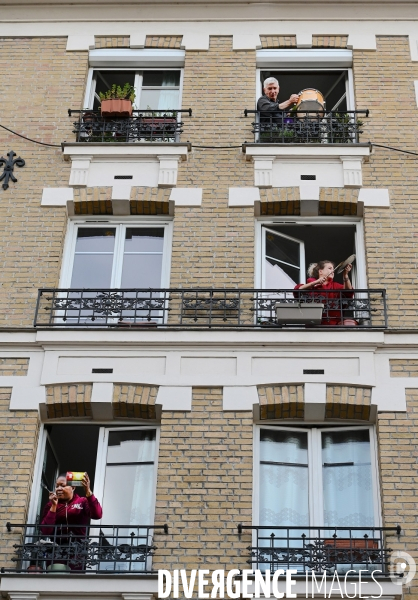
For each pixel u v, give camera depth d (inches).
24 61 649.0
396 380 519.2
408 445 500.1
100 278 577.9
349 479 510.9
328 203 585.3
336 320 546.0
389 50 647.8
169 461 497.7
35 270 564.7
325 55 647.8
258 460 512.4
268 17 658.8
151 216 593.9
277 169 597.6
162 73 658.8
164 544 474.3
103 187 592.4
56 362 528.7
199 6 660.7
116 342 530.3
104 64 656.4
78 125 617.6
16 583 458.6
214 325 535.5
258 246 583.8
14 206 587.2
